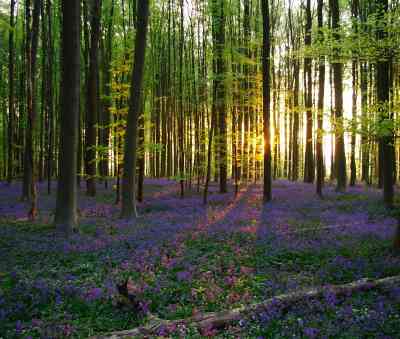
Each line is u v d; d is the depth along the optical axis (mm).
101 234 13328
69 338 6012
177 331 5973
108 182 34594
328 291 7270
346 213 17312
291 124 42562
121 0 29922
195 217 16953
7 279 8711
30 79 16797
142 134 22266
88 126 25438
